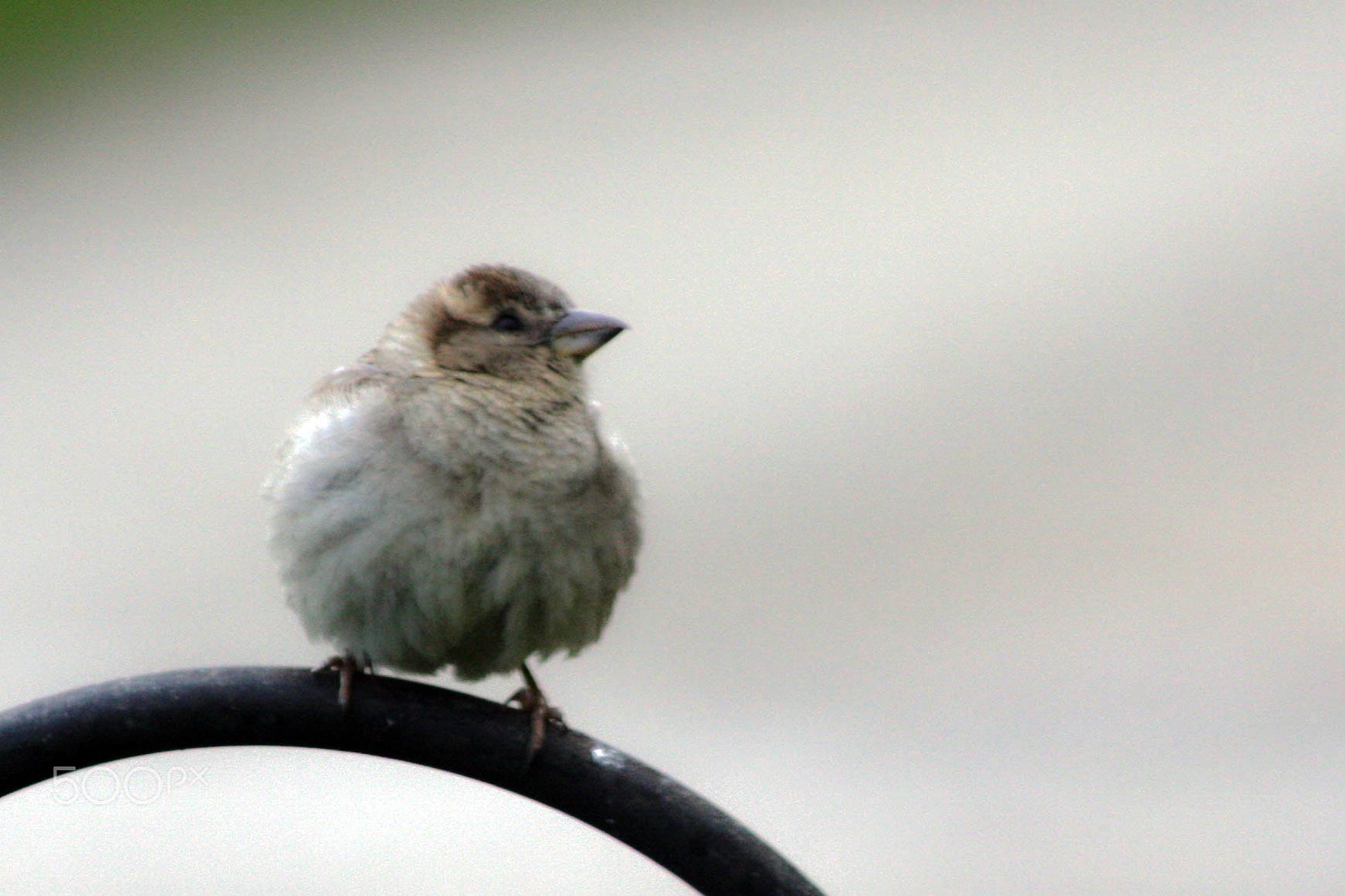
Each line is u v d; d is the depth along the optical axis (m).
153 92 26.58
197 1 27.20
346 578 9.39
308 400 10.00
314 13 28.27
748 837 8.22
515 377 9.80
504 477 9.50
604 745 8.32
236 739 8.18
